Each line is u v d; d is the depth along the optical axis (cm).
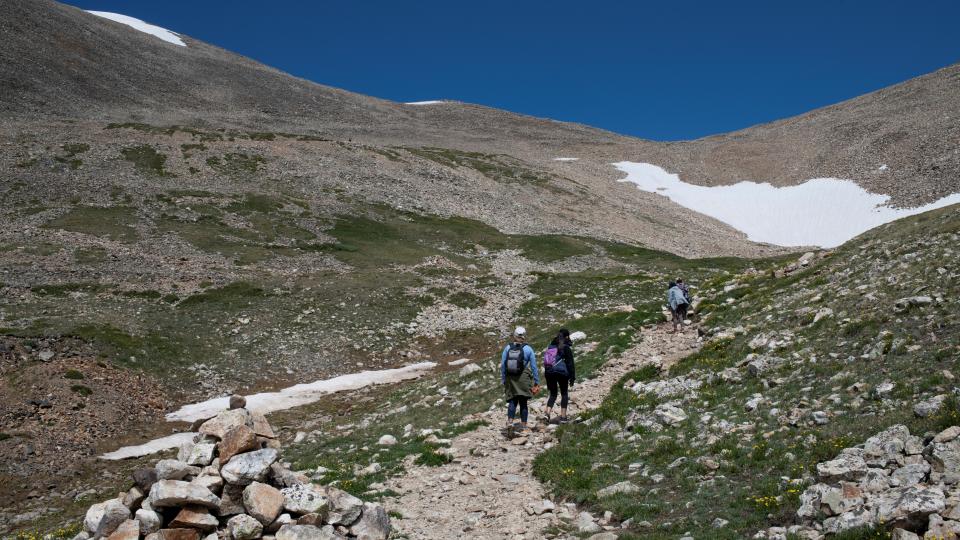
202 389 3381
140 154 8875
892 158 12681
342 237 7269
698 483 1224
